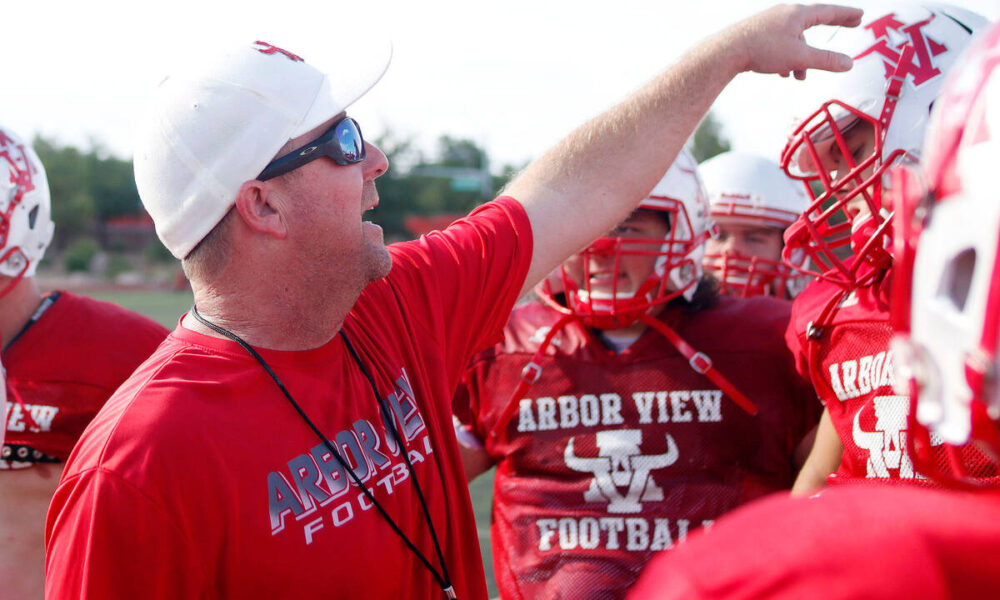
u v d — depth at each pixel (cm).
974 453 141
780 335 216
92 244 4175
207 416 133
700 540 72
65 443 219
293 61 151
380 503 145
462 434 237
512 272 178
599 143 186
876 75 160
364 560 140
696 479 210
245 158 142
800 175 193
